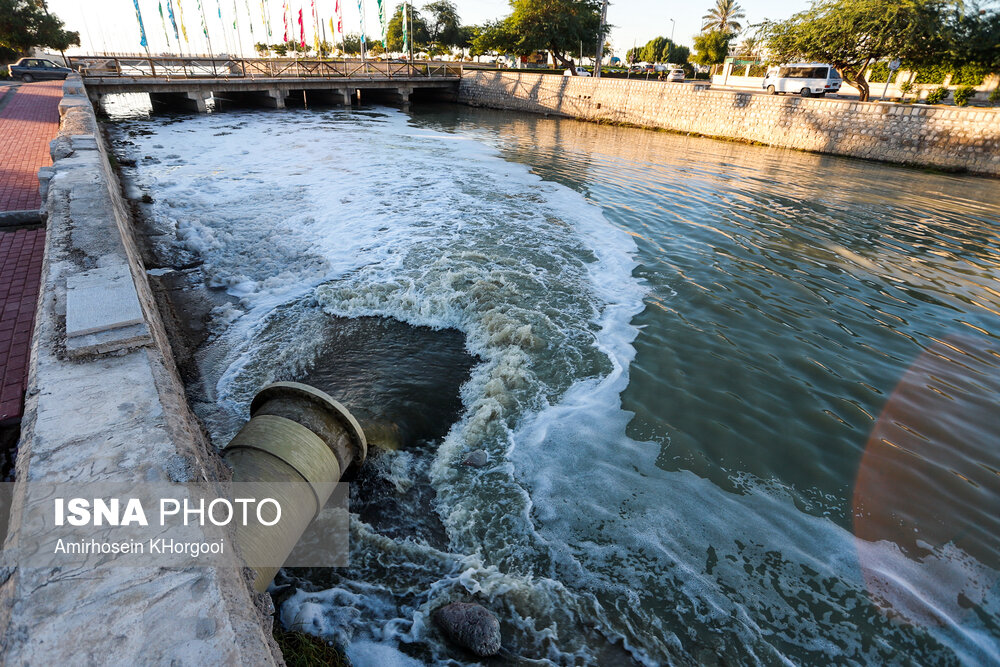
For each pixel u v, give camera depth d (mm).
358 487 4172
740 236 10633
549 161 17891
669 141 25000
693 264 9023
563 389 5566
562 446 4746
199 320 6570
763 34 27016
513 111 36781
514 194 12789
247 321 6617
